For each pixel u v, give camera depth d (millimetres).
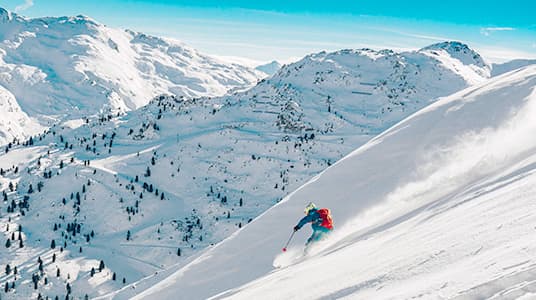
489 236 5039
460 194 11836
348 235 15109
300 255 16562
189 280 18938
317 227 14641
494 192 8266
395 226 11352
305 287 7492
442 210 9820
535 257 3557
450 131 19609
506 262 3766
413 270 5203
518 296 3080
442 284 4012
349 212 17312
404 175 18078
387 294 4719
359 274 6406
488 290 3363
